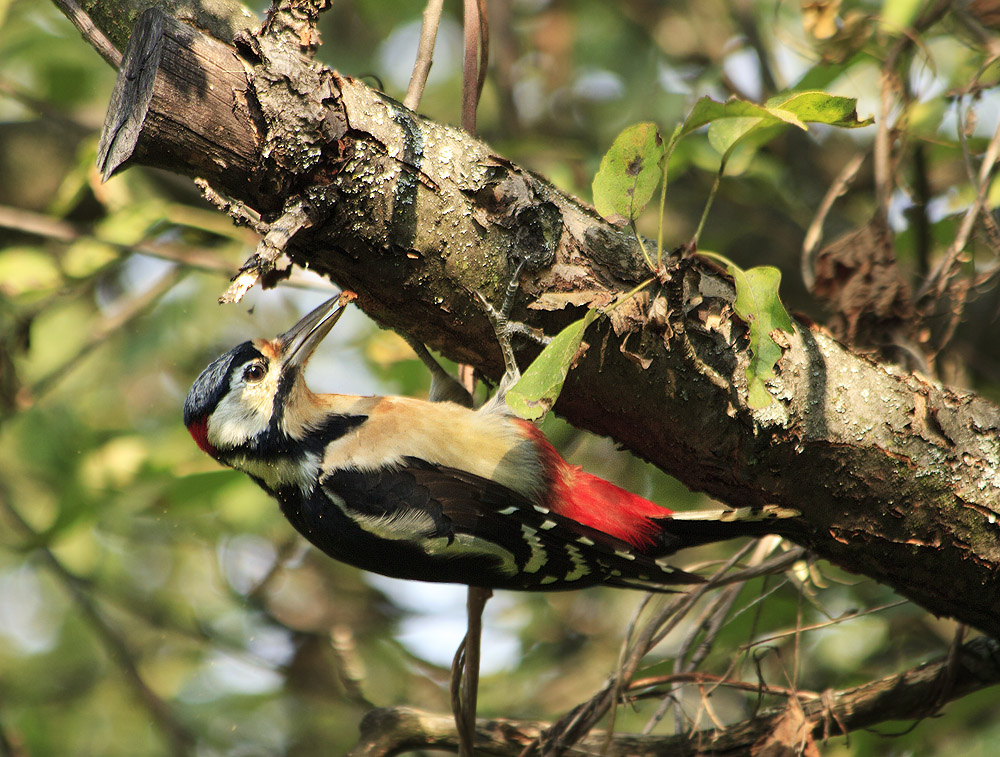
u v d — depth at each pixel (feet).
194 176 20.27
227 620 48.08
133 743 48.85
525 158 43.47
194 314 50.96
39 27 47.47
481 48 27.89
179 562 50.31
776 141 48.03
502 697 44.65
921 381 24.70
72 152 47.73
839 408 23.59
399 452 27.86
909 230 37.58
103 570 48.39
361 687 40.27
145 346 48.60
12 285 37.65
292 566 47.62
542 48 54.19
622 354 22.71
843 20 33.53
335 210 20.43
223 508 42.39
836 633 38.24
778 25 37.65
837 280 30.83
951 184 42.24
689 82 50.98
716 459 23.84
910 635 37.32
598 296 22.45
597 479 28.58
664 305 22.20
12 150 46.91
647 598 29.32
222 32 21.42
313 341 29.84
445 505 27.30
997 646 28.81
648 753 29.09
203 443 30.12
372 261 21.38
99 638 49.08
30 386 40.32
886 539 24.54
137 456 38.75
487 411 28.60
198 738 46.65
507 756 30.27
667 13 53.98
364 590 47.37
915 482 24.04
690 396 23.06
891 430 23.86
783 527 25.03
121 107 19.75
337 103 20.20
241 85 19.56
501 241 21.89
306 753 46.98
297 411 29.25
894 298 29.86
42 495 48.24
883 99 31.53
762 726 28.73
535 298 22.44
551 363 20.35
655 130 22.06
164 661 50.34
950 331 30.55
